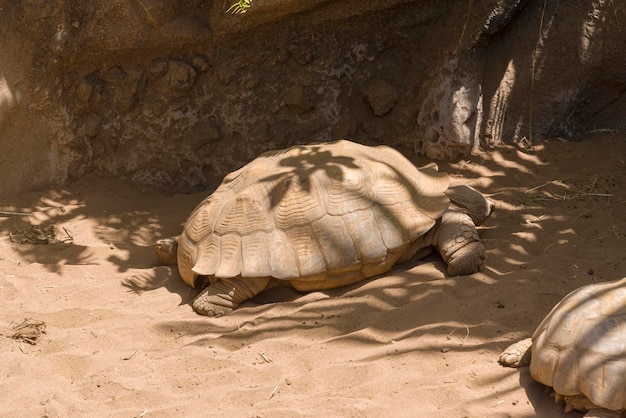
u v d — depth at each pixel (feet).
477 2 21.70
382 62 23.34
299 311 15.90
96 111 23.02
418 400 12.71
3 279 18.06
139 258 19.31
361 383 13.38
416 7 22.52
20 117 22.24
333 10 22.44
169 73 22.88
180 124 23.27
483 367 13.42
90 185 23.04
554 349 12.19
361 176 17.21
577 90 22.90
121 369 14.29
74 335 15.52
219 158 23.54
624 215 18.81
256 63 23.15
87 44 22.09
